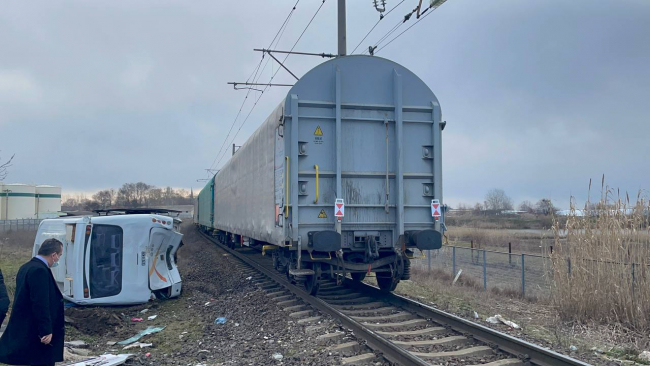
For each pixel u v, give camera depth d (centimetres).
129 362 636
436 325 765
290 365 595
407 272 956
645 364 630
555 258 930
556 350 660
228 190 1942
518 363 575
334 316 796
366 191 906
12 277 1455
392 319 814
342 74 910
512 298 1140
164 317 940
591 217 930
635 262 840
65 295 974
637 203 889
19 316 489
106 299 973
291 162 862
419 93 945
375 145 917
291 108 868
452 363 583
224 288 1245
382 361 591
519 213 5562
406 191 923
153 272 1041
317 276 929
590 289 859
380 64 933
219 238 2725
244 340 731
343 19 1498
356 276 1126
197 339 771
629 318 805
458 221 4834
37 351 492
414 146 934
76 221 980
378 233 910
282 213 877
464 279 1369
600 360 629
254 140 1273
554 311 920
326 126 895
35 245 1112
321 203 878
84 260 962
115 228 999
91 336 794
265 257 1959
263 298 1016
